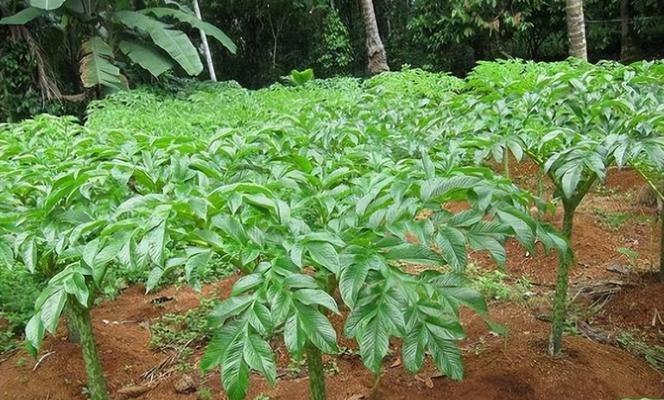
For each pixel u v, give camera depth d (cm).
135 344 337
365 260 155
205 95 732
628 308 322
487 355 282
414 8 1232
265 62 1490
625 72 332
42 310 165
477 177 186
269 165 235
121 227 166
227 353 145
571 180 210
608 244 423
